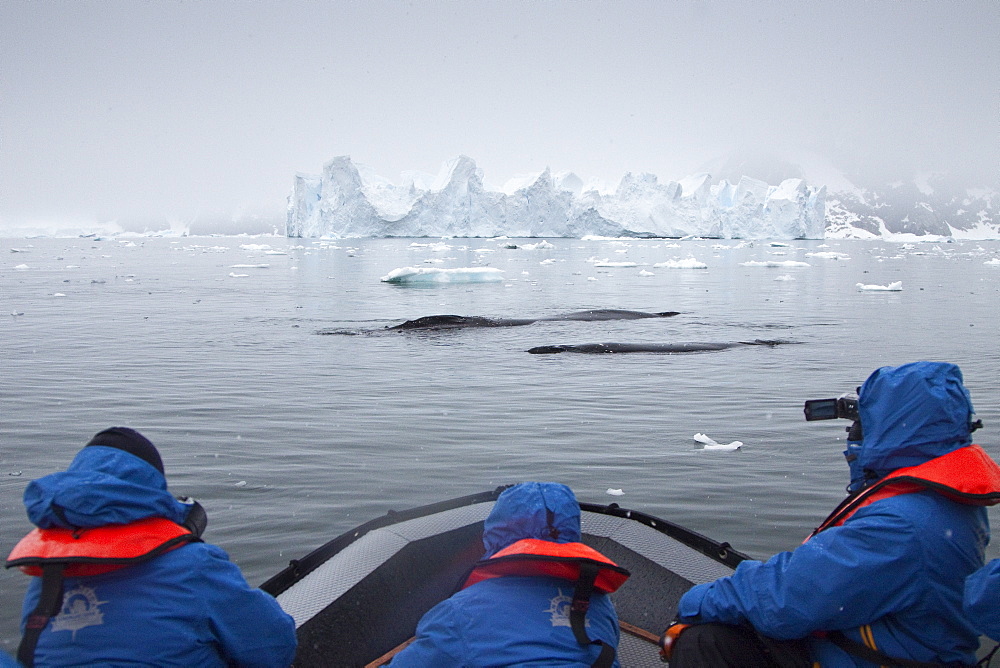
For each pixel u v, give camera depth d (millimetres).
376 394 10188
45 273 37875
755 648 2764
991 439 8195
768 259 53781
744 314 20766
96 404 9602
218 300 23891
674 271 39875
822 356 13570
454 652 2416
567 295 26219
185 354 13438
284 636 2561
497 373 11703
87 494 2227
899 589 2443
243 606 2439
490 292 27156
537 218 80625
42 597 2234
